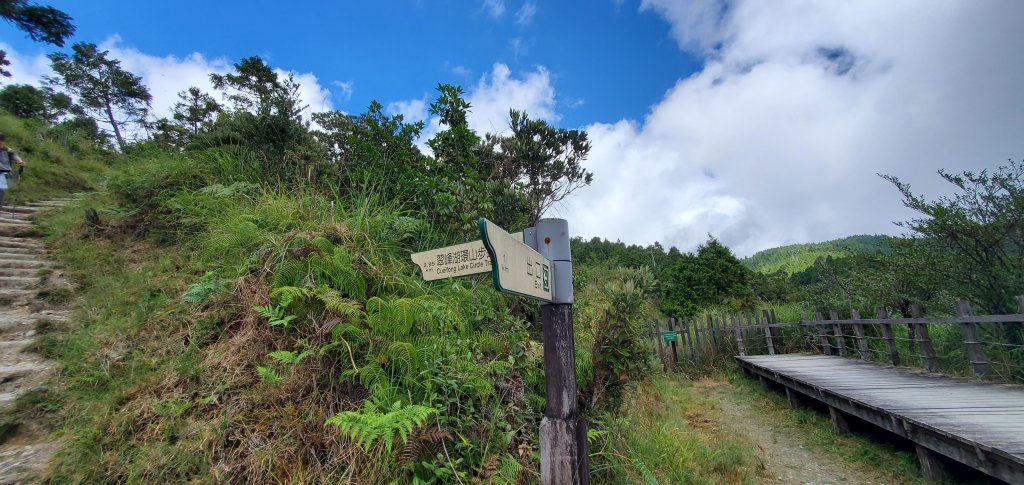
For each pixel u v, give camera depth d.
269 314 2.95
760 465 4.28
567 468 1.93
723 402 7.04
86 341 3.27
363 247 4.09
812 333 8.91
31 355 3.24
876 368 6.45
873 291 7.29
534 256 1.81
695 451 4.07
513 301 4.39
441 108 5.68
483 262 1.83
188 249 4.93
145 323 3.45
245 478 2.21
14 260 4.71
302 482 2.19
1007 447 2.96
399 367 2.82
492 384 2.96
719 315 10.36
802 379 5.89
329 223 4.22
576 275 5.44
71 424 2.55
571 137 8.29
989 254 5.45
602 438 3.27
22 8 10.09
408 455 2.27
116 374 2.93
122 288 4.09
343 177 6.03
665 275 19.59
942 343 6.21
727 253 15.71
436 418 2.52
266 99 6.62
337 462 2.29
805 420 5.70
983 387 4.81
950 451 3.39
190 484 2.15
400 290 3.77
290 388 2.67
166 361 3.03
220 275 3.96
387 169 5.67
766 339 9.47
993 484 3.38
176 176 6.05
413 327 3.13
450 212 5.02
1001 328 5.40
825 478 4.07
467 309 3.80
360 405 2.64
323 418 2.53
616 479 3.09
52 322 3.60
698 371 9.43
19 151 8.66
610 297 3.66
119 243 5.22
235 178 6.10
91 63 22.06
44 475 2.19
